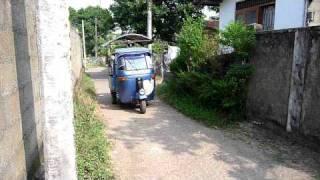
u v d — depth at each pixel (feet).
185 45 36.37
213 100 31.65
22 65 12.55
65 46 11.35
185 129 27.48
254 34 28.37
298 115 22.70
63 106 11.38
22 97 12.14
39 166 14.92
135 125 28.66
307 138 21.84
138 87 33.65
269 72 26.27
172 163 20.04
